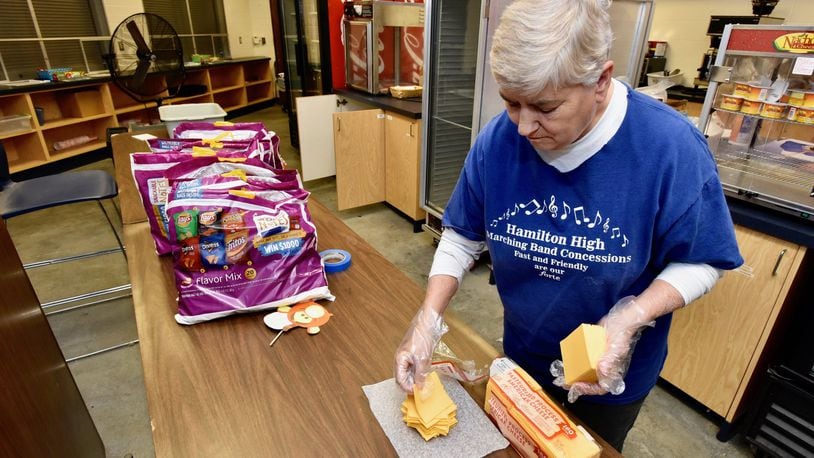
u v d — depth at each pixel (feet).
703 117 5.04
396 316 3.30
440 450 2.24
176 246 3.14
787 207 4.33
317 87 13.84
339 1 11.80
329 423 2.41
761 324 4.60
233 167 3.59
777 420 4.71
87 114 14.88
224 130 4.56
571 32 1.80
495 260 2.90
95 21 16.53
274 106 25.59
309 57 13.96
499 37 1.96
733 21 8.30
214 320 3.23
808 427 4.49
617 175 2.31
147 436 5.25
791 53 4.10
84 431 3.74
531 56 1.82
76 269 8.78
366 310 3.36
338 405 2.52
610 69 2.00
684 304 2.42
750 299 4.64
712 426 5.44
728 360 4.96
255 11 23.72
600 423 3.12
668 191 2.25
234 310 3.21
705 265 2.43
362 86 11.48
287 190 3.58
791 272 4.28
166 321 3.22
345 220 11.14
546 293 2.74
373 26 10.22
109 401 5.73
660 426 5.44
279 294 3.31
